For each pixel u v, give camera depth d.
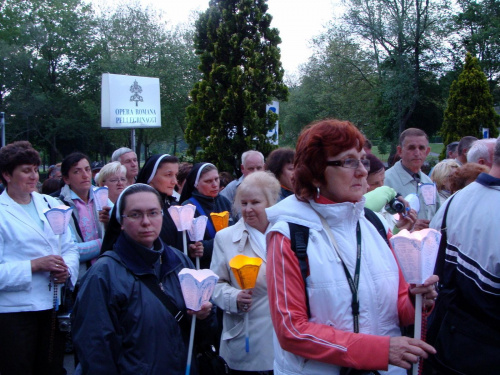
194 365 2.44
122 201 2.39
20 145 3.50
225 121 9.32
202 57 9.59
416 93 25.09
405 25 24.92
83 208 4.41
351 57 28.33
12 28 34.75
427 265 1.69
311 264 1.74
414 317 1.82
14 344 3.22
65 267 3.36
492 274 2.13
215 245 3.28
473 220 2.22
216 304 3.07
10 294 3.23
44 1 35.34
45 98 33.28
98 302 2.19
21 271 3.21
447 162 5.03
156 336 2.25
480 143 4.02
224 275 3.18
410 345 1.58
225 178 7.21
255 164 5.12
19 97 33.03
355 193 1.81
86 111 33.47
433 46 25.89
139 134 34.19
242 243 3.15
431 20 25.11
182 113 33.19
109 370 2.11
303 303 1.73
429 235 1.71
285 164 4.04
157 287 2.36
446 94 26.20
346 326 1.72
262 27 9.52
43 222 3.54
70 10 35.41
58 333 3.43
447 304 2.32
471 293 2.21
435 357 2.32
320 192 1.87
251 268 2.79
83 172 4.39
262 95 9.34
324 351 1.62
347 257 1.78
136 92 9.40
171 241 3.72
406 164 4.63
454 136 17.53
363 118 28.61
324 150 1.79
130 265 2.32
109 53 33.88
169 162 4.16
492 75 26.12
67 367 4.61
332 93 29.14
